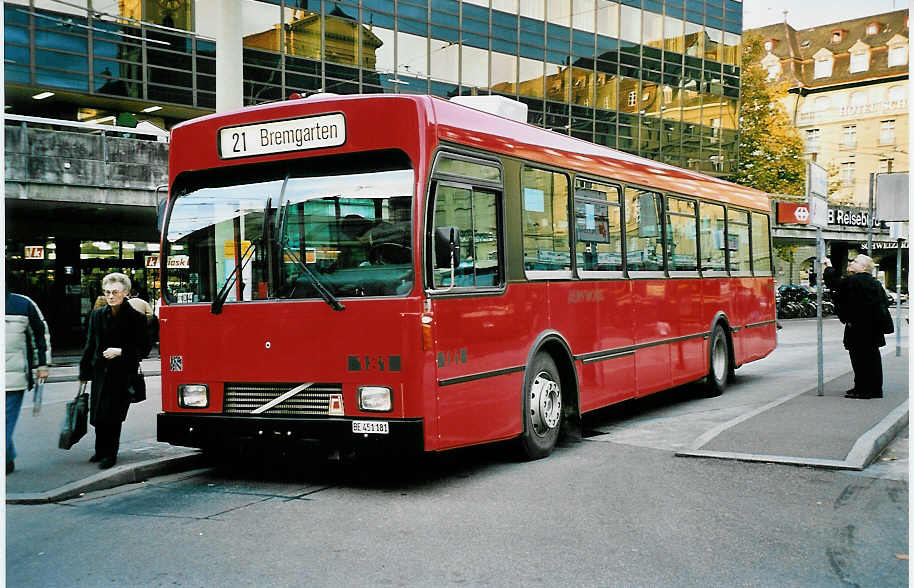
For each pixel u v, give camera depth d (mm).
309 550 5289
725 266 13539
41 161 19578
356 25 28703
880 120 89188
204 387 7281
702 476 7242
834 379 13930
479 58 32312
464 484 7141
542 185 8422
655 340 10781
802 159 46875
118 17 23844
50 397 13820
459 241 6605
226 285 7176
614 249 9875
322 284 6879
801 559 5051
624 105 37906
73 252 25641
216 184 7379
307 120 6996
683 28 40562
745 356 14258
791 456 7668
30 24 22359
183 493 6980
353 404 6707
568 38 35531
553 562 4996
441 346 6734
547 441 8312
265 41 26609
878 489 6711
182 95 25125
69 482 7051
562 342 8547
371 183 6805
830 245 59219
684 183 12031
